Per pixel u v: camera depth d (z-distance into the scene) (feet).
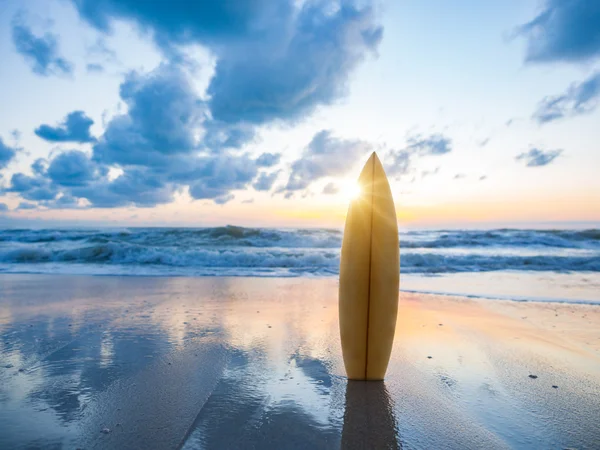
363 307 7.91
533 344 10.67
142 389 7.52
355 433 6.01
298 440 5.79
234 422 6.30
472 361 9.30
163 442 5.68
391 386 7.82
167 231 55.98
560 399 7.27
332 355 9.60
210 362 9.04
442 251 44.29
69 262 31.65
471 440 5.83
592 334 11.71
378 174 8.10
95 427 6.08
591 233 53.72
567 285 22.02
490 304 16.33
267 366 8.82
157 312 14.32
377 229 7.91
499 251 44.29
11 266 29.32
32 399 7.06
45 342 10.50
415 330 12.05
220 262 31.78
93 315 13.75
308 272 27.86
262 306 15.60
